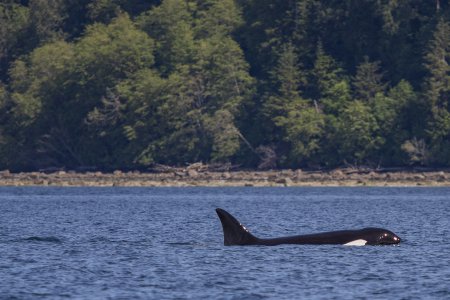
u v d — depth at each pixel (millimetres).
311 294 117562
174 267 137125
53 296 116312
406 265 138750
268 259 142750
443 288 121500
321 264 138375
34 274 132000
